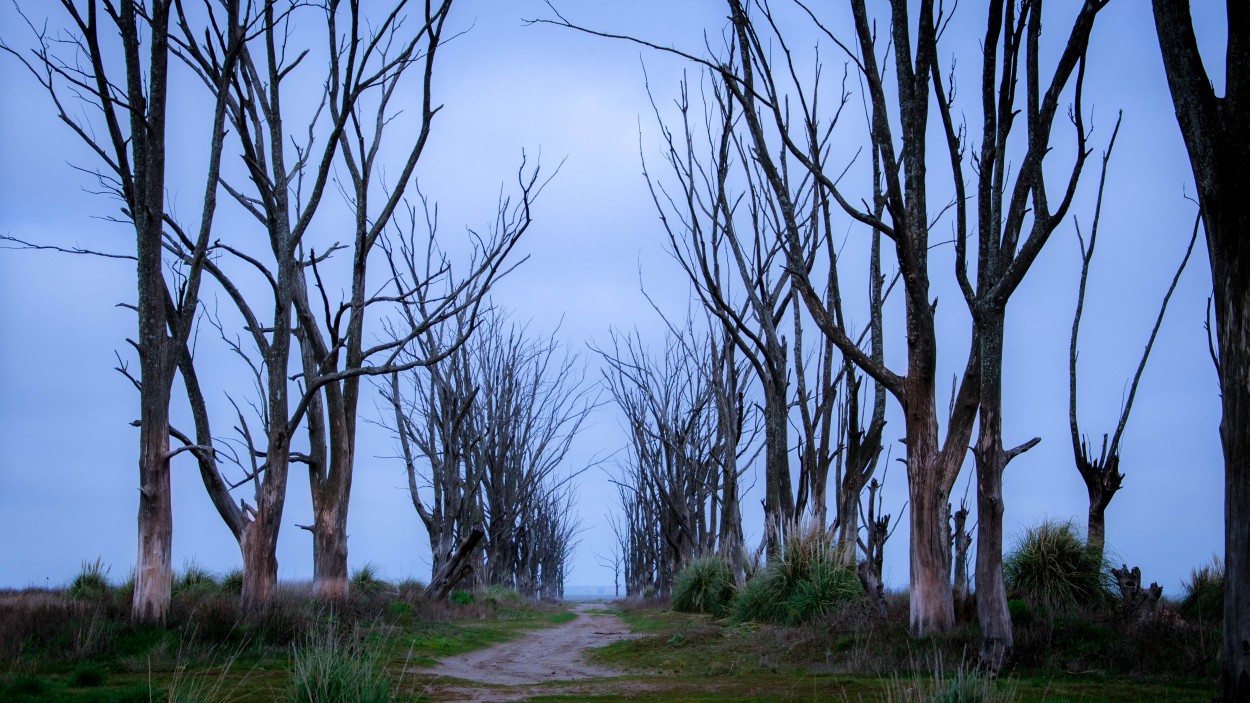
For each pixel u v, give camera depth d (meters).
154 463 13.04
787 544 18.34
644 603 35.88
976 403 12.34
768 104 12.41
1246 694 6.76
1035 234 11.05
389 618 17.39
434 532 31.27
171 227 15.66
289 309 16.45
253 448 16.25
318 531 18.95
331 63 18.73
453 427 31.00
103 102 13.76
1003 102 11.58
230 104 16.56
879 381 13.14
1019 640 11.10
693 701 9.22
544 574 60.84
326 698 7.49
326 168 16.58
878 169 15.84
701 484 33.19
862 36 12.64
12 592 23.78
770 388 20.41
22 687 8.69
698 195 20.39
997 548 10.98
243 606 14.30
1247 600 6.83
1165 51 7.55
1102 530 15.12
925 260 12.72
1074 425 15.48
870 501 14.85
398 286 26.06
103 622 12.05
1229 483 6.99
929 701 7.55
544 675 12.58
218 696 8.70
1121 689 9.27
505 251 16.41
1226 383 7.07
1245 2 7.22
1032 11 11.23
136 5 13.63
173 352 13.62
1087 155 10.88
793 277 13.74
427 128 18.91
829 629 14.05
